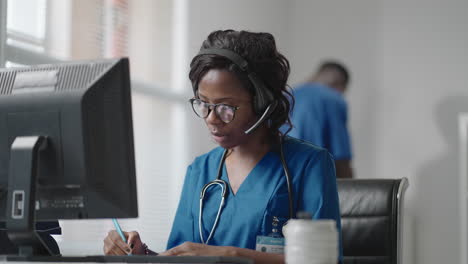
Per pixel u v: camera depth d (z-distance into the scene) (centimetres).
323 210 139
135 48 347
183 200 158
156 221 337
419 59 434
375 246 168
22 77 123
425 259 418
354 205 173
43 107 117
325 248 93
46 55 273
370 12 449
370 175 439
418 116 431
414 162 429
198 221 150
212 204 148
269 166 146
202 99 139
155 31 359
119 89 118
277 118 147
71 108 115
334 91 359
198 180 156
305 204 141
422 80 432
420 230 421
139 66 349
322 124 349
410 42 437
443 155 422
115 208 118
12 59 252
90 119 115
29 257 116
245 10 422
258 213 140
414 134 430
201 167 158
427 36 433
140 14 351
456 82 425
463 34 425
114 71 118
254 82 138
